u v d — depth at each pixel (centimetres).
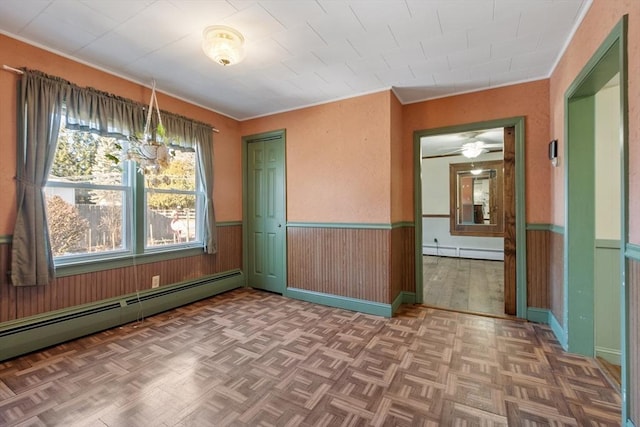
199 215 370
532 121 292
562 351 231
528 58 253
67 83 242
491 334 262
